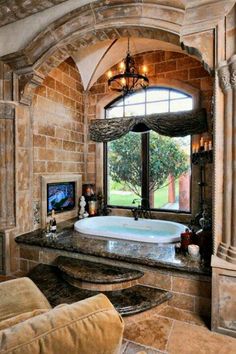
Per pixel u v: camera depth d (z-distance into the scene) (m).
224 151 2.00
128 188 4.43
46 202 3.58
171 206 4.06
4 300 1.55
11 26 3.03
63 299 2.15
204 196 3.67
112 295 2.21
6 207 3.03
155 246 2.73
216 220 2.04
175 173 4.04
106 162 4.60
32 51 2.83
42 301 1.62
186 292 2.21
